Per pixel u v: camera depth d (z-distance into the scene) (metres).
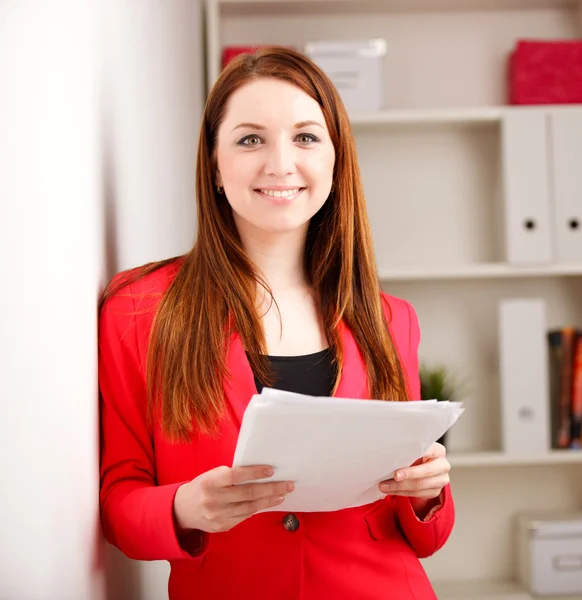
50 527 1.06
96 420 1.33
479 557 3.01
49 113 1.08
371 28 3.04
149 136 1.90
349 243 1.50
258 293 1.45
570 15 3.06
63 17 1.16
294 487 1.16
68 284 1.15
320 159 1.41
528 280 3.03
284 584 1.30
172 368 1.33
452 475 3.03
